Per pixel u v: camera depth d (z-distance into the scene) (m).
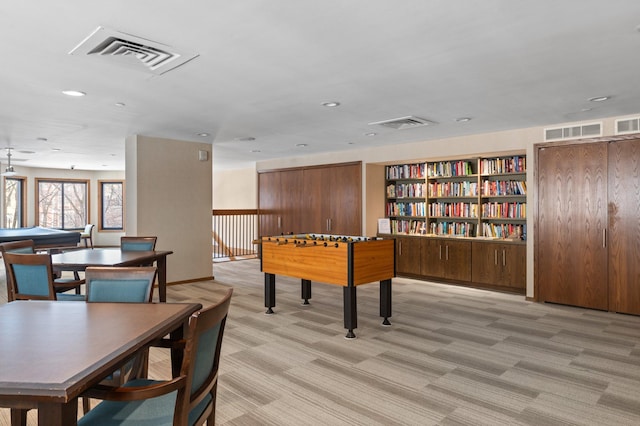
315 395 2.74
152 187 6.19
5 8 2.13
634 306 4.70
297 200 8.79
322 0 2.07
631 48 2.74
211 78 3.34
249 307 5.07
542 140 5.35
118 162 10.02
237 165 10.36
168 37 2.52
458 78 3.37
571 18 2.30
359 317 4.64
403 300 5.46
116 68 3.08
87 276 2.41
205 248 6.84
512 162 6.12
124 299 2.37
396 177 7.59
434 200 7.32
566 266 5.16
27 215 11.47
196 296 5.70
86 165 10.93
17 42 2.58
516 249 5.82
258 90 3.70
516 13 2.24
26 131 5.71
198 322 1.44
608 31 2.47
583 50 2.77
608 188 4.84
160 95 3.85
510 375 3.05
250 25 2.36
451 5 2.14
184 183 6.55
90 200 12.66
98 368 1.30
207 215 6.85
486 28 2.43
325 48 2.72
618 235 4.79
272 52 2.78
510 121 5.04
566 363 3.29
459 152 6.17
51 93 3.77
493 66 3.08
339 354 3.48
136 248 4.99
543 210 5.34
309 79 3.38
